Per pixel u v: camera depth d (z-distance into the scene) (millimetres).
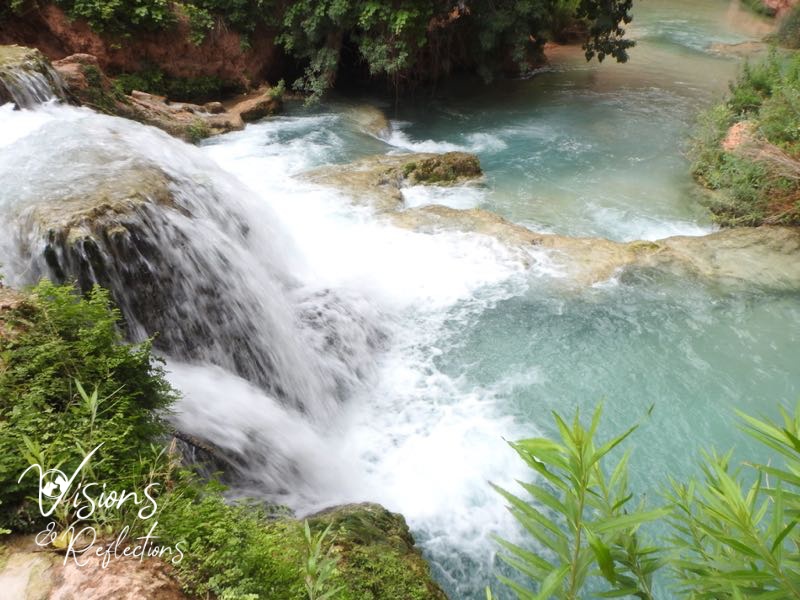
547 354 7539
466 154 12672
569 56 23141
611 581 1652
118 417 3160
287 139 13961
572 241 9492
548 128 15820
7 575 2500
